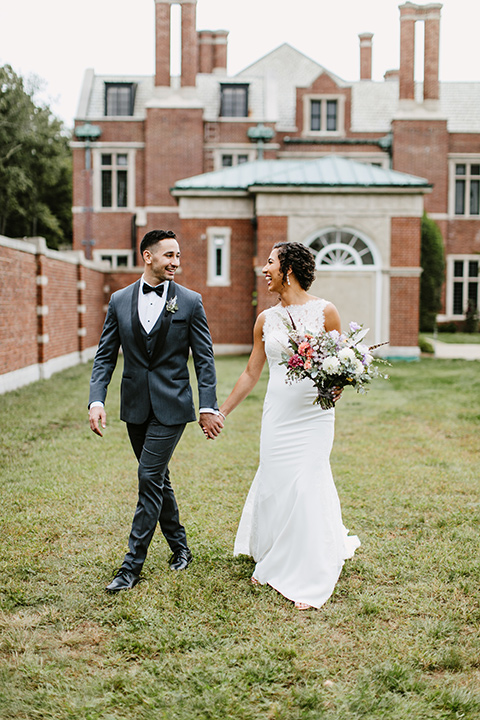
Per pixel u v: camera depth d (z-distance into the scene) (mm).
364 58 33312
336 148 27156
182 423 3471
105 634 2953
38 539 4070
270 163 19562
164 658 2732
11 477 5531
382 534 4270
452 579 3539
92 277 17828
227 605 3225
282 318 3527
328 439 3521
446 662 2715
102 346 3604
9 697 2447
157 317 3453
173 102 25500
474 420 8578
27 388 10859
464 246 27844
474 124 28156
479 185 28047
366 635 2939
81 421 8297
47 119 34969
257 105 27453
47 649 2816
